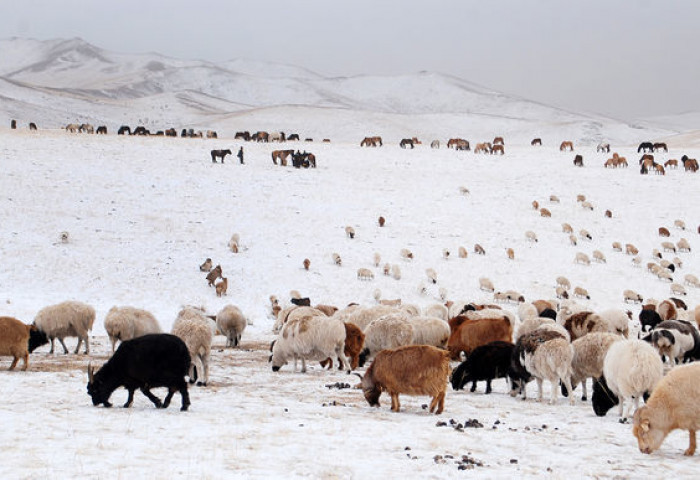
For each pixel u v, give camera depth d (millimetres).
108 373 11359
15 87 182250
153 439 9172
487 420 11562
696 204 52156
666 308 26688
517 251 42688
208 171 54438
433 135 160750
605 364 11906
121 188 47781
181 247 39375
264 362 18703
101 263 35938
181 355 11422
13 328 15086
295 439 9492
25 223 39875
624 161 64125
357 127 152875
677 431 11062
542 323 17828
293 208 47531
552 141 175500
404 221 46781
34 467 7594
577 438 10359
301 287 35719
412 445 9453
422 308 32250
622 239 45500
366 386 12375
